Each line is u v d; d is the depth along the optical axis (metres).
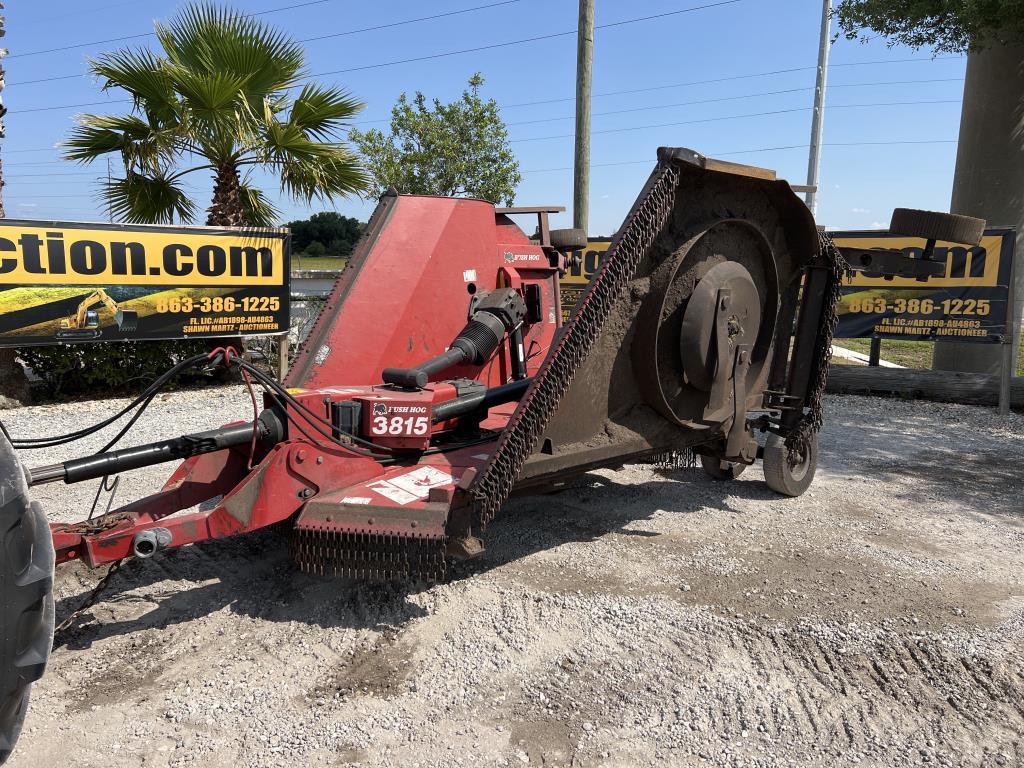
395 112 15.45
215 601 4.00
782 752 2.84
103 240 9.05
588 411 4.43
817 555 4.71
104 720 2.97
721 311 4.67
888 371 10.62
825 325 5.54
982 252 9.78
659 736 2.93
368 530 3.51
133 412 8.88
